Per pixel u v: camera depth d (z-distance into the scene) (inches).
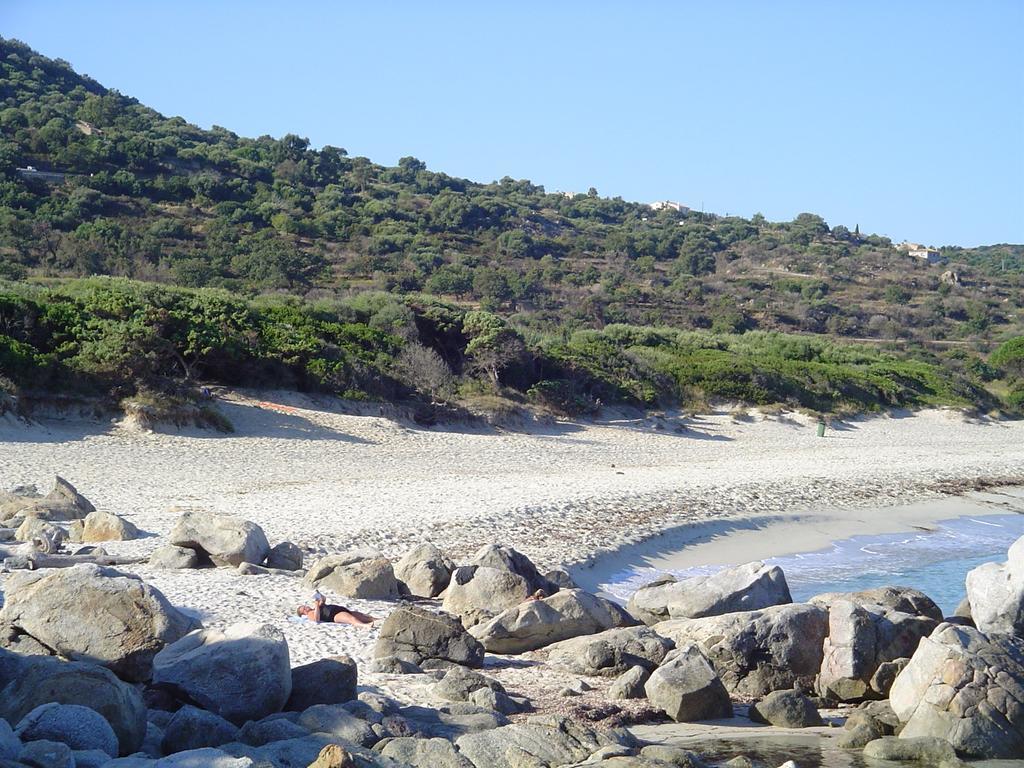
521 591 608.7
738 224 6112.2
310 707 374.6
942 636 464.4
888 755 414.9
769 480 1390.3
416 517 949.2
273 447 1364.4
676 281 4237.2
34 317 1440.7
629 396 2171.5
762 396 2345.0
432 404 1795.0
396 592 674.8
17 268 2380.7
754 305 4074.8
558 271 3946.9
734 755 409.7
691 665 478.0
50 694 328.8
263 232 3326.8
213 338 1576.0
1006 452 2177.7
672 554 938.1
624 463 1581.0
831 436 2210.9
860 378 2657.5
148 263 2751.0
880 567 965.8
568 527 969.5
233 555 697.0
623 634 531.2
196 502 980.6
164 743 342.3
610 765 339.6
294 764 319.6
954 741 429.1
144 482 1080.8
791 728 462.9
